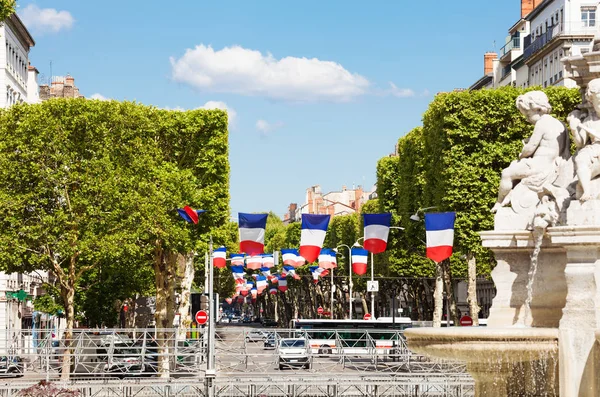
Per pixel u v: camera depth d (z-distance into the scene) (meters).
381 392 48.19
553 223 20.77
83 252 54.41
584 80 21.42
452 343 20.00
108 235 55.00
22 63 105.94
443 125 56.75
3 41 92.88
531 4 123.62
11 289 91.06
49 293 76.88
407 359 53.88
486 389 20.77
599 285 19.88
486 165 55.94
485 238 21.53
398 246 91.00
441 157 56.91
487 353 19.75
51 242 53.66
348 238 127.56
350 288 114.19
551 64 102.50
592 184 20.28
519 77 115.25
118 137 56.59
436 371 53.44
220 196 66.44
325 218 52.19
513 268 21.67
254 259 95.25
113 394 46.12
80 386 44.91
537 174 21.48
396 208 90.12
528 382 20.64
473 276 61.56
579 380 19.55
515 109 55.91
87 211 54.28
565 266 21.00
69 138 55.47
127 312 103.81
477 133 55.88
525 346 19.69
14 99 100.50
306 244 52.09
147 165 57.31
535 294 21.31
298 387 48.25
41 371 49.72
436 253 45.00
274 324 177.75
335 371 56.16
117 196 54.59
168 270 67.25
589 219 19.97
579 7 98.44
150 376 57.62
